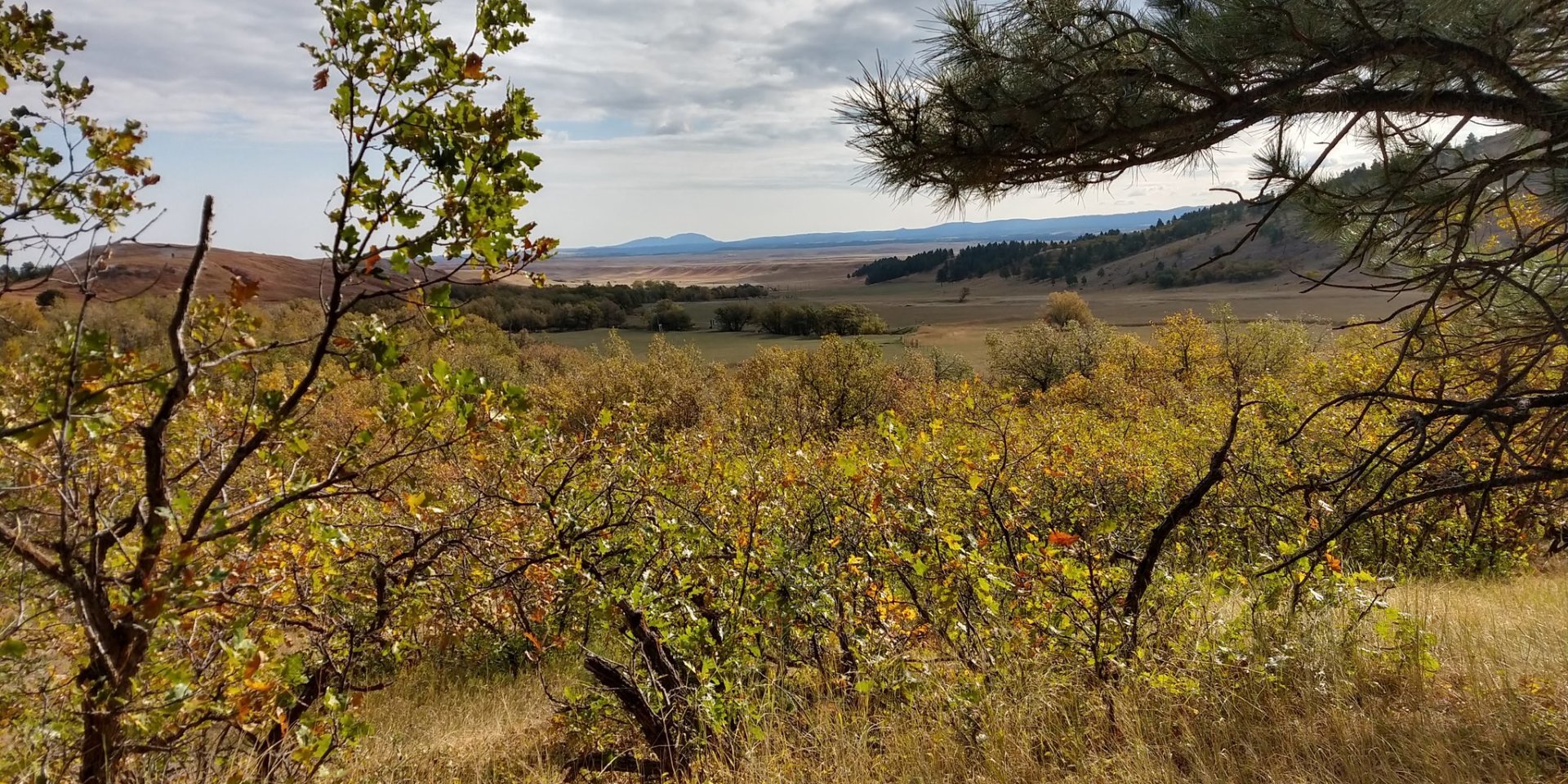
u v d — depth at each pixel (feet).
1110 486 31.58
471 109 9.22
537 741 19.26
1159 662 14.12
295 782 10.91
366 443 9.77
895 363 145.38
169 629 9.22
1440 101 12.01
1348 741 11.39
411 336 9.50
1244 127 12.67
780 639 16.84
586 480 19.42
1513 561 31.07
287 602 11.72
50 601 8.57
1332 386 41.39
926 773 11.94
